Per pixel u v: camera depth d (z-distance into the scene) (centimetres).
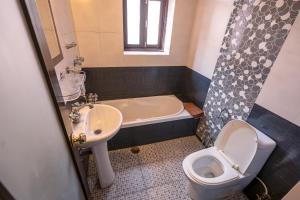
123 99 258
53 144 83
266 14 134
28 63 64
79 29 198
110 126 156
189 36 241
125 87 252
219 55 191
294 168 125
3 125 47
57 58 124
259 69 144
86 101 169
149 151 217
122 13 201
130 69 240
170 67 257
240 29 159
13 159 50
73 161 112
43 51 74
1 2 51
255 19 143
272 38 131
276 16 126
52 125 83
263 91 142
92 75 229
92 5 188
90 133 130
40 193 66
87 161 184
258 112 149
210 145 222
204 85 225
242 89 164
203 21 211
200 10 214
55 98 85
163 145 229
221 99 195
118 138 206
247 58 155
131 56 231
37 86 70
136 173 187
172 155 214
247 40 153
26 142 59
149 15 232
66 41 158
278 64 128
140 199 162
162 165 199
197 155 162
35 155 64
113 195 164
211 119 217
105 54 220
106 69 230
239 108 170
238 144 152
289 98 122
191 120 234
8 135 49
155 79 260
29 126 62
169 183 178
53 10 126
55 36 125
